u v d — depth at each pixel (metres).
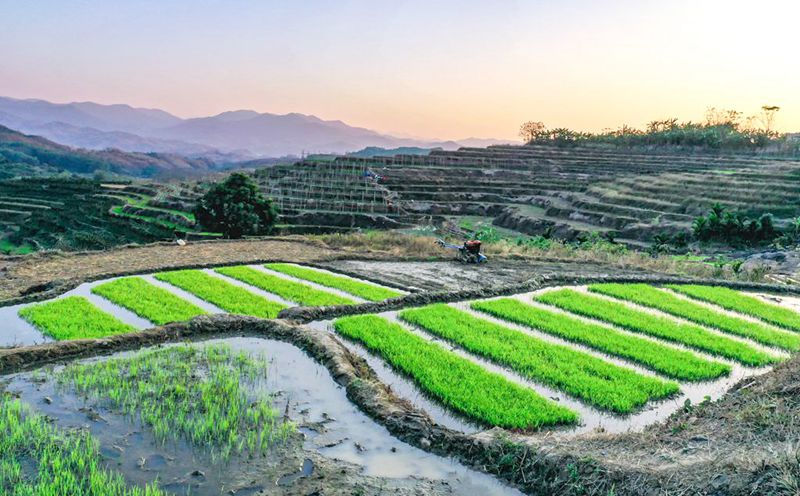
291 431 10.34
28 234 76.81
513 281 26.05
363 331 16.36
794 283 30.28
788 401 10.58
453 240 39.41
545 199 89.62
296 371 13.23
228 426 10.32
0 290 20.89
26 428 9.88
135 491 8.12
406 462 9.48
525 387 12.82
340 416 11.08
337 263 29.00
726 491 7.32
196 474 8.80
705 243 59.44
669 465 8.27
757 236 58.16
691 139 135.00
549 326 17.83
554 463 8.78
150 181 120.75
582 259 32.78
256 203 52.91
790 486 6.97
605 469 8.30
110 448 9.46
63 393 11.49
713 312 20.72
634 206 78.44
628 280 26.47
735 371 14.80
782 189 73.75
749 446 8.72
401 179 100.75
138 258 27.95
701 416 11.06
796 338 17.73
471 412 11.45
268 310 18.94
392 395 12.01
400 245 35.41
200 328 15.65
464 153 135.62
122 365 13.06
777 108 130.50
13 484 8.27
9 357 12.72
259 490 8.47
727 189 76.88
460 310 19.42
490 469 9.26
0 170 164.38
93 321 16.69
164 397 11.43
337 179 97.88
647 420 11.77
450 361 14.17
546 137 171.62
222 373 12.77
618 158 125.81
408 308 19.75
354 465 9.32
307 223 71.94
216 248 31.81
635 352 15.61
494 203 93.94
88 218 78.00
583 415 11.90
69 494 8.05
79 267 25.38
